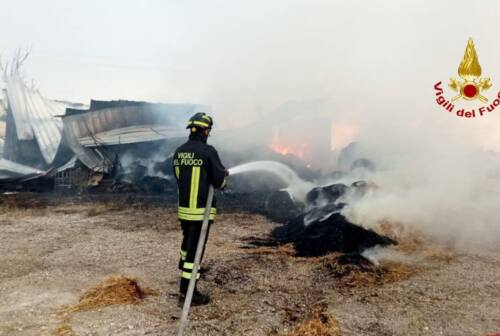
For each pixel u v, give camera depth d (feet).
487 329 9.02
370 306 10.36
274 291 11.47
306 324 9.01
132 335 8.49
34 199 32.14
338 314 9.83
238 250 16.03
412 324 9.29
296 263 14.19
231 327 9.06
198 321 9.34
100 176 41.11
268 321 9.42
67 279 12.19
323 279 12.53
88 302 10.07
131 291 10.64
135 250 15.96
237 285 11.94
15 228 20.39
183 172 10.66
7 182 39.65
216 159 10.57
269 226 21.29
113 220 22.97
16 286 11.47
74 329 8.66
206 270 13.28
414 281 12.36
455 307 10.30
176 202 30.96
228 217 24.18
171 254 15.37
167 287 11.65
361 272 12.98
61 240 17.74
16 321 9.07
